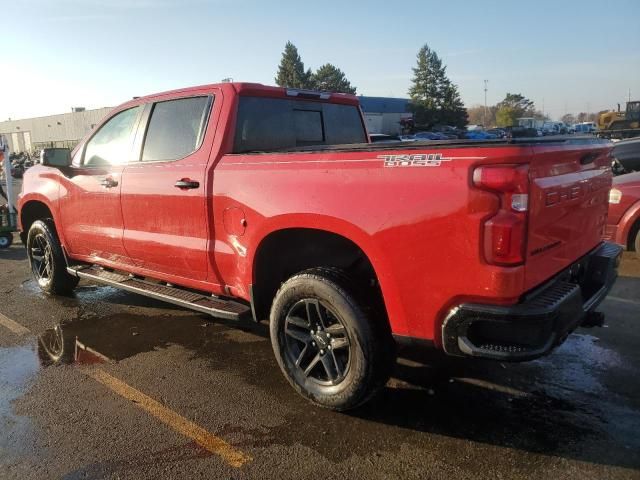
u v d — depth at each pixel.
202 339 4.86
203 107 4.27
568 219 3.16
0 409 3.62
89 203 5.17
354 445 3.13
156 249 4.50
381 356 3.23
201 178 4.05
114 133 5.02
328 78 87.06
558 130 45.38
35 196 5.97
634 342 4.54
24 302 6.05
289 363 3.62
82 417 3.50
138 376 4.10
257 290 3.84
